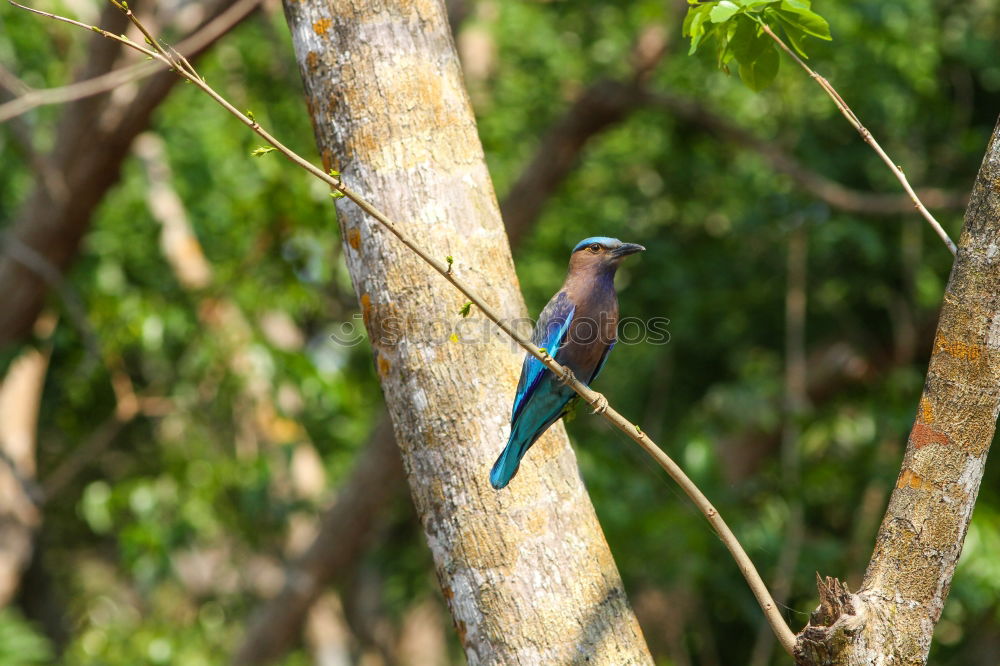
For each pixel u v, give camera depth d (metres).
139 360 17.47
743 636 14.93
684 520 11.34
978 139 13.92
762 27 5.41
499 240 5.33
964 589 11.55
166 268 16.31
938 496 4.35
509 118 17.75
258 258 13.90
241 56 16.56
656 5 14.31
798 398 13.03
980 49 14.34
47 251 12.48
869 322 15.07
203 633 17.77
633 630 4.95
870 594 4.37
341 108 5.27
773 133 16.11
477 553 4.91
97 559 26.09
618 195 17.59
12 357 13.02
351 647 25.83
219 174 16.56
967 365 4.35
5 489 15.38
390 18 5.32
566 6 17.11
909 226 13.36
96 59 11.41
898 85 13.66
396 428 5.19
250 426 16.11
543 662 4.77
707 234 16.02
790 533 12.10
